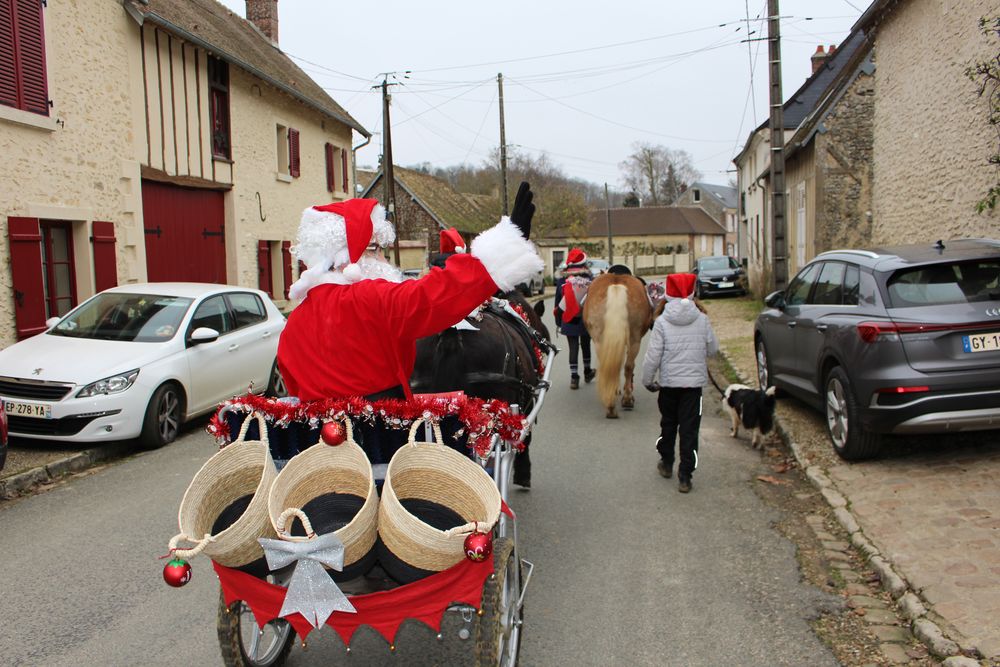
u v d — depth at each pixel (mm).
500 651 3090
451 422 3217
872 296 6242
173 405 8391
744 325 18000
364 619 2926
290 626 3814
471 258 2922
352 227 3223
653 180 89062
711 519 5777
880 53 13141
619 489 6559
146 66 13406
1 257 9984
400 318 2996
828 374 6914
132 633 4129
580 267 11609
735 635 4035
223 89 16031
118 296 9180
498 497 2781
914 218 11750
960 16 10055
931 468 6215
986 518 5133
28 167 10453
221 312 9562
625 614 4301
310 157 20984
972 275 6105
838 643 3908
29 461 7266
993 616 3896
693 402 6422
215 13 19938
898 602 4238
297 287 3203
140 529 5742
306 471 2990
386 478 2844
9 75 10023
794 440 7469
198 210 15406
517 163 56156
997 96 9070
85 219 11555
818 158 18281
